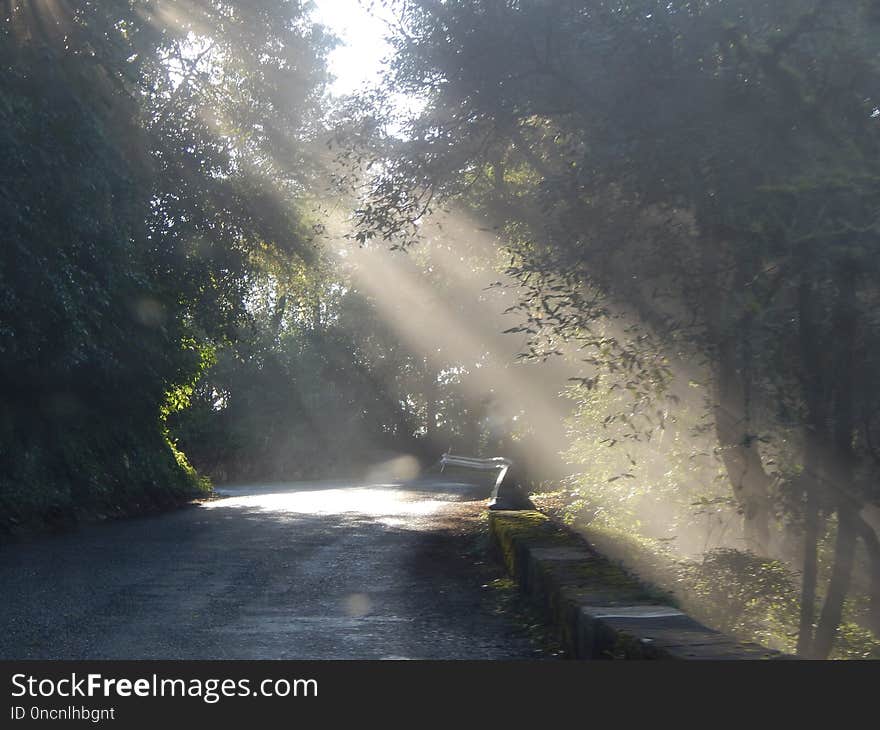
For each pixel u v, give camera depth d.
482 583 11.88
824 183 7.79
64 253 17.36
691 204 9.45
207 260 26.25
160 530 18.59
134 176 20.39
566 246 10.12
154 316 22.77
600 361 10.16
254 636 8.70
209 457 53.34
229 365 55.97
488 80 11.55
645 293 9.81
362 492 31.89
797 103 8.61
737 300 8.73
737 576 10.47
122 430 24.89
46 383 19.84
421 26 12.24
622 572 8.83
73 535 17.70
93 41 17.02
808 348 8.30
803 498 9.62
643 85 9.55
